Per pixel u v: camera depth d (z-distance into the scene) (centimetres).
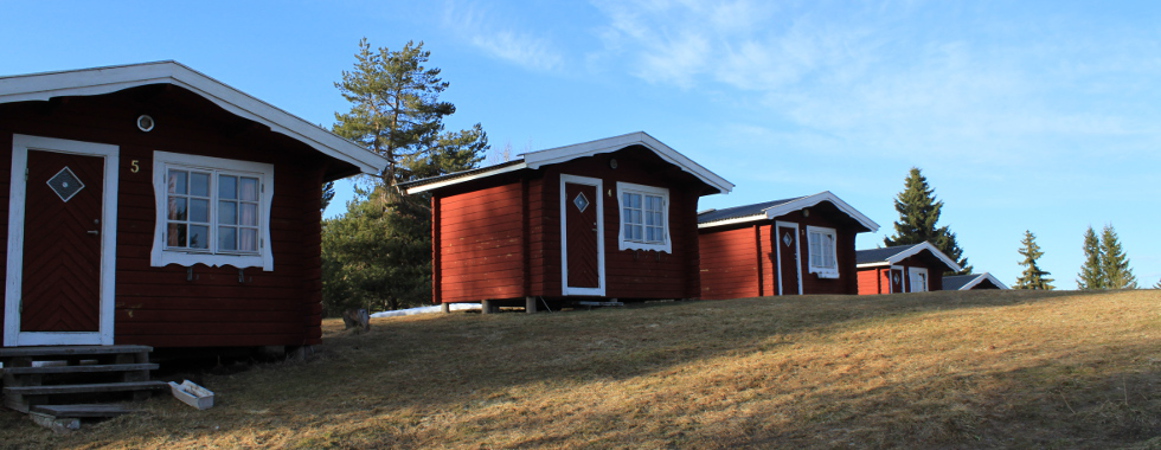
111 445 789
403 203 3606
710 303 1669
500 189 1777
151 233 1093
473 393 966
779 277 2325
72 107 1055
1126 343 922
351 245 3378
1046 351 922
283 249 1195
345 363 1170
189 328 1103
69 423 834
